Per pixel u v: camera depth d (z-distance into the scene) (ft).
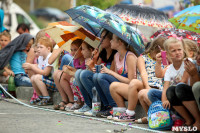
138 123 33.76
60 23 46.44
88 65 39.75
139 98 32.96
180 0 61.21
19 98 55.36
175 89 28.55
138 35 37.78
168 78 31.48
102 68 36.96
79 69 39.52
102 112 37.55
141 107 36.37
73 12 39.29
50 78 47.80
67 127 30.68
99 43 41.24
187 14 31.55
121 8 45.60
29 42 56.54
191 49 33.19
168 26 44.16
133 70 36.37
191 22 34.04
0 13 63.62
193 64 28.40
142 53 36.86
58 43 45.83
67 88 43.47
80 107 42.83
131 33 36.63
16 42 56.18
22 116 36.63
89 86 38.52
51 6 194.80
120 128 31.01
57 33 46.03
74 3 75.66
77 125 32.04
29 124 31.50
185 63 28.58
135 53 37.96
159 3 89.40
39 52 47.37
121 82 36.55
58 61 47.03
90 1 87.25
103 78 36.35
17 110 41.91
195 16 31.86
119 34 35.81
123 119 34.60
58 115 38.60
